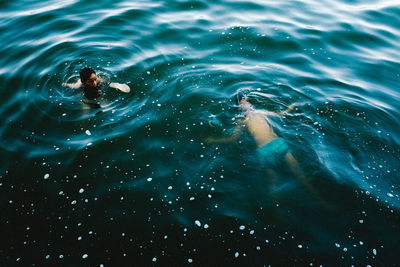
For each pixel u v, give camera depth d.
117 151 4.34
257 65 6.22
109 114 4.92
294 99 5.33
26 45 6.41
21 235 3.41
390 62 6.49
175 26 7.30
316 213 3.62
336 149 4.39
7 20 7.27
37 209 3.66
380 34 7.38
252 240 3.38
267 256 3.24
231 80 5.74
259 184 3.93
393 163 4.25
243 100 5.14
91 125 4.72
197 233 3.44
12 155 4.24
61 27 7.04
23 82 5.46
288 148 4.36
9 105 5.00
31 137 4.50
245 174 4.05
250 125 4.73
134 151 4.36
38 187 3.88
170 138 4.57
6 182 3.92
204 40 6.90
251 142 4.47
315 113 5.02
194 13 7.88
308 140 4.50
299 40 7.01
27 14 7.50
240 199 3.78
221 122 4.83
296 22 7.70
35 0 8.24
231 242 3.36
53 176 4.01
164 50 6.51
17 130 4.60
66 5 7.93
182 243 3.35
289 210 3.65
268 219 3.57
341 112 5.05
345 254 3.27
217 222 3.55
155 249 3.30
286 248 3.31
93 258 3.22
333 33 7.32
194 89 5.47
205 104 5.16
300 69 6.17
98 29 7.00
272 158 4.22
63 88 5.39
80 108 5.01
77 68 5.82
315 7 8.49
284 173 4.05
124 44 6.57
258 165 4.15
